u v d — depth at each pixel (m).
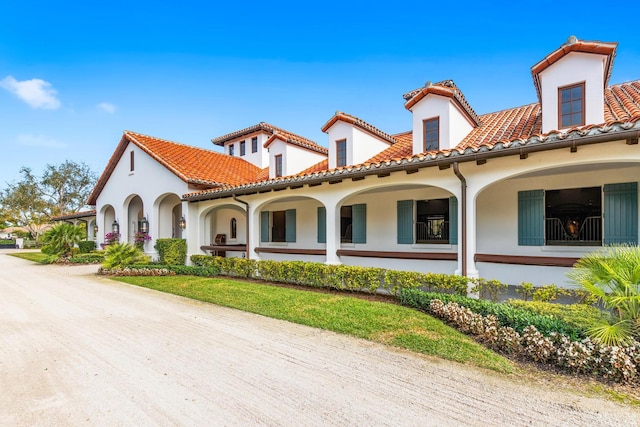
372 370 4.51
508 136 9.60
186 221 15.11
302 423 3.30
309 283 10.28
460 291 7.43
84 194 46.06
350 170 9.10
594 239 8.84
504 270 9.56
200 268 13.31
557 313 5.23
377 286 8.72
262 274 11.57
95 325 6.67
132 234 20.52
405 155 11.46
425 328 6.06
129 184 18.80
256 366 4.65
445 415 3.43
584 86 8.18
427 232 11.51
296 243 15.30
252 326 6.54
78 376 4.36
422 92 10.46
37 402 3.72
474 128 11.45
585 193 9.04
